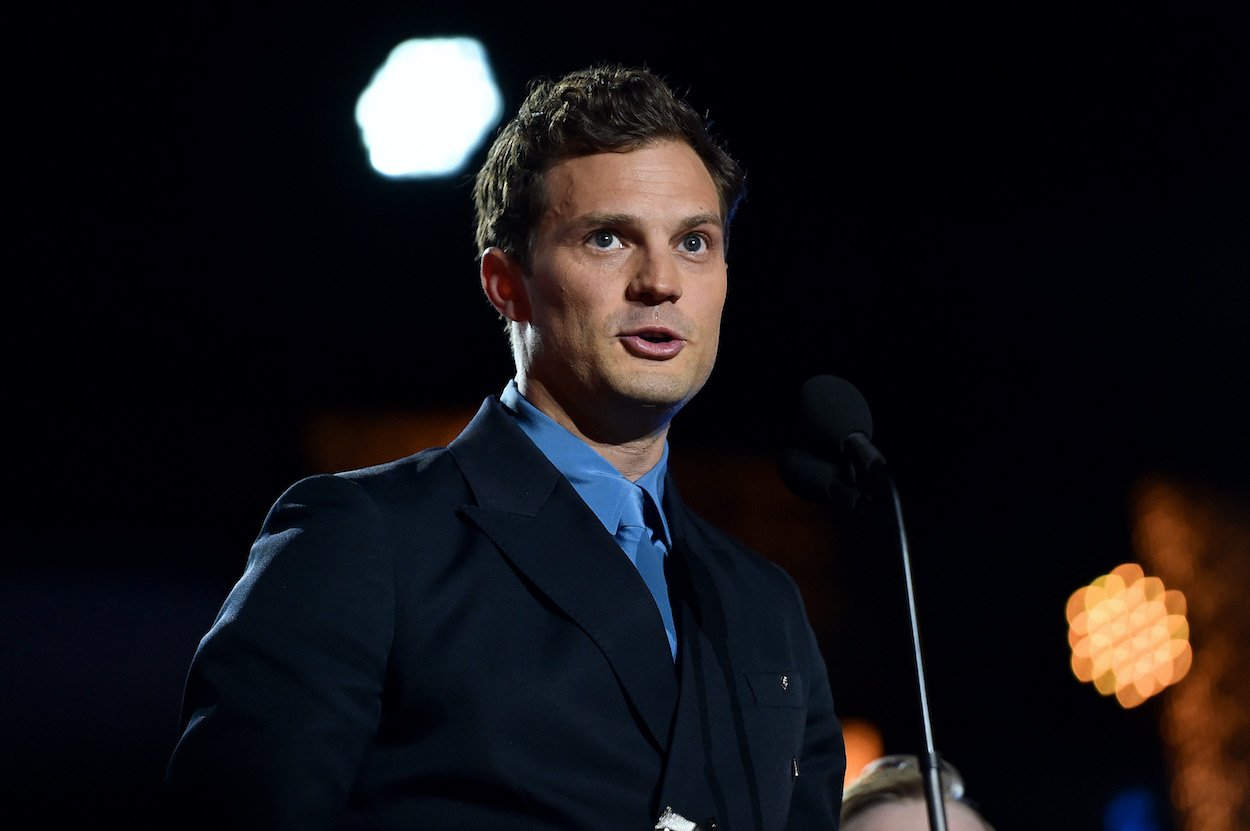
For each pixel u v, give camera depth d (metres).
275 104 17.28
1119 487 23.38
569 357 6.04
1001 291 21.50
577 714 5.49
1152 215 20.56
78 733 18.31
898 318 21.55
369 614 5.45
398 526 5.70
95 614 18.80
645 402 6.00
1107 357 22.22
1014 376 22.42
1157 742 23.61
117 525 19.14
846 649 23.58
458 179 17.78
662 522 6.36
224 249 18.30
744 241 20.53
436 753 5.35
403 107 17.27
